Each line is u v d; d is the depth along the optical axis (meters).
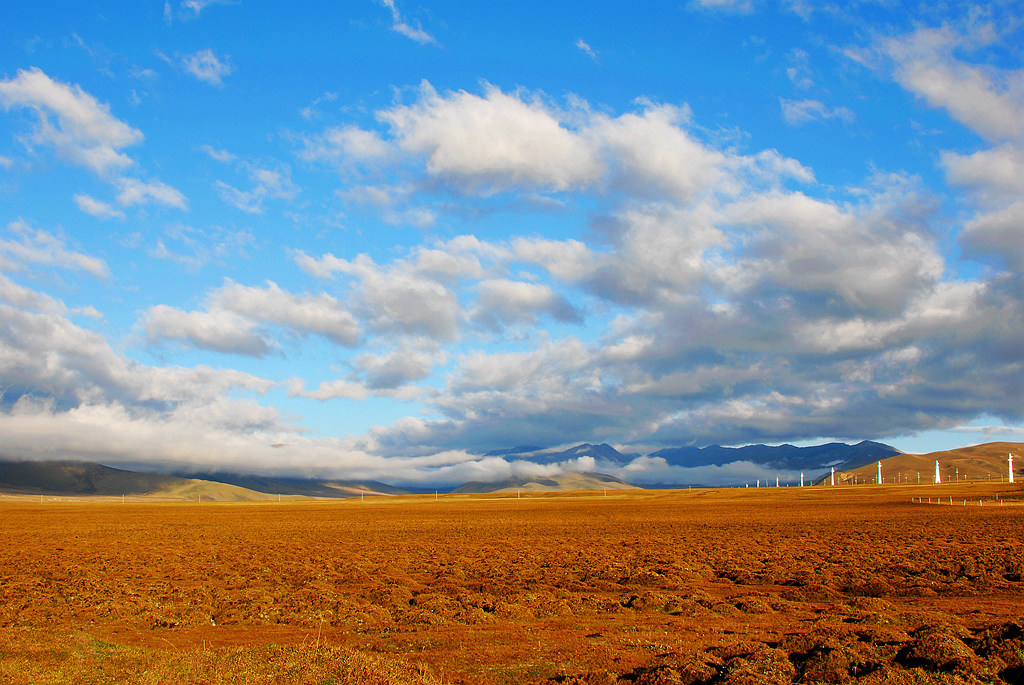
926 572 43.06
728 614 32.00
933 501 183.75
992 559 48.31
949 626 25.17
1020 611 30.50
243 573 50.28
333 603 35.25
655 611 33.19
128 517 150.88
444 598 36.06
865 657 21.34
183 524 123.50
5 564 58.25
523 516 142.00
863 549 59.19
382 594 38.44
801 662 21.42
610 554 60.47
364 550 67.44
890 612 30.47
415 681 20.52
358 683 19.94
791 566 48.50
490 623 30.27
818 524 98.00
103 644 24.33
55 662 21.31
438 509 191.62
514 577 45.44
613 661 22.80
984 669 19.95
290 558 60.19
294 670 20.91
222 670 20.83
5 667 20.52
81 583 44.34
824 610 32.06
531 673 21.77
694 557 56.72
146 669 20.91
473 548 68.50
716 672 20.88
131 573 50.59
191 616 32.50
